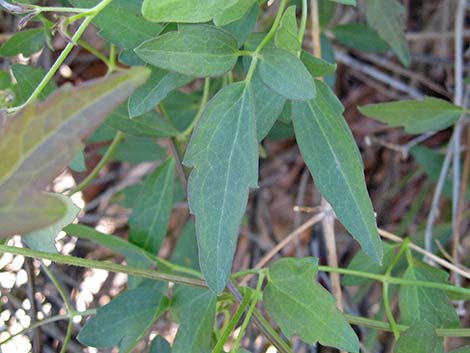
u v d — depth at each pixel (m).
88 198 0.43
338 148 0.21
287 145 0.45
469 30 0.41
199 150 0.19
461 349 0.22
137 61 0.23
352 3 0.20
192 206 0.19
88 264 0.22
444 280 0.27
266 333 0.23
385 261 0.28
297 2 0.32
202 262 0.19
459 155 0.36
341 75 0.45
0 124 0.16
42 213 0.12
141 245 0.28
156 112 0.28
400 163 0.44
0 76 0.29
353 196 0.21
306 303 0.21
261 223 0.44
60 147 0.12
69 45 0.20
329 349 0.37
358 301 0.38
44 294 0.38
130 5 0.23
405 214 0.44
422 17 0.44
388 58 0.44
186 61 0.19
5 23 0.37
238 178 0.19
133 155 0.36
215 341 0.26
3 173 0.12
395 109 0.29
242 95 0.20
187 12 0.17
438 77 0.44
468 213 0.37
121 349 0.25
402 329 0.26
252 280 0.38
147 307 0.25
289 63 0.19
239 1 0.18
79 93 0.12
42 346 0.33
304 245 0.43
